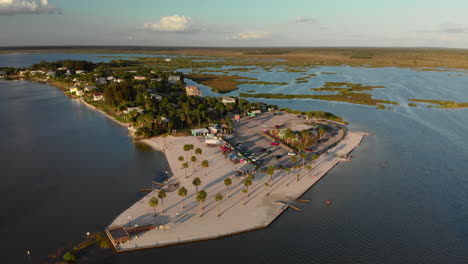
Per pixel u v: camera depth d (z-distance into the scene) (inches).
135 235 3521.2
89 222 3828.7
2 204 4234.7
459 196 4598.9
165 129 7490.2
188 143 6614.2
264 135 7273.6
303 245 3486.7
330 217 4020.7
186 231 3599.9
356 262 3253.0
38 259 3213.6
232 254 3312.0
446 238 3646.7
